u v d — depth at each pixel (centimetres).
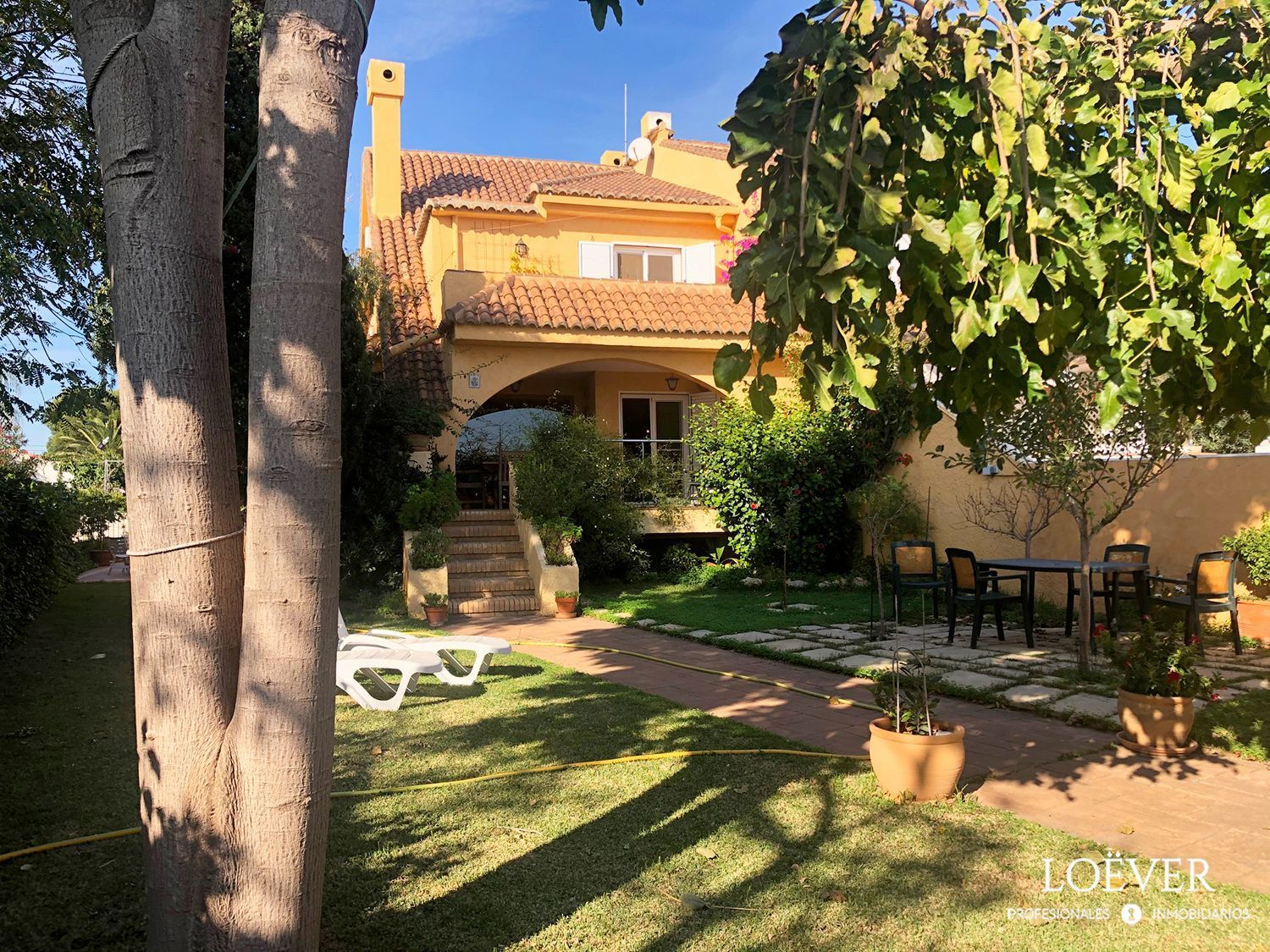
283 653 277
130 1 291
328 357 281
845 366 286
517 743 630
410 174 2264
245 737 278
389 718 708
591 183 1964
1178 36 321
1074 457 817
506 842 453
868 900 388
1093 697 743
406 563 1315
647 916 376
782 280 283
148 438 288
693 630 1118
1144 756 595
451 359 1519
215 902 280
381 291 1620
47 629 1156
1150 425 791
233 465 305
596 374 1834
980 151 302
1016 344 322
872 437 1561
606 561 1612
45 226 803
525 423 1828
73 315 932
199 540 288
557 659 981
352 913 380
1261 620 984
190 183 295
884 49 294
